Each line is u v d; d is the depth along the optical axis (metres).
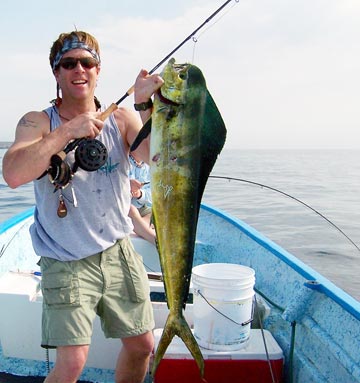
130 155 2.88
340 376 2.64
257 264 4.32
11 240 4.53
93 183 2.62
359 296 7.29
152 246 5.06
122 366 2.88
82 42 2.60
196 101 2.16
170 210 2.20
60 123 2.65
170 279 2.24
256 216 14.87
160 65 2.48
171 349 3.02
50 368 3.45
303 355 3.09
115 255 2.70
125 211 2.77
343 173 37.69
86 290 2.58
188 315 3.53
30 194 17.70
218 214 5.63
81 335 2.50
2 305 3.42
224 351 3.01
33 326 3.42
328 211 16.16
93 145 2.45
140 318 2.75
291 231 12.48
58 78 2.68
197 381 3.00
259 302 3.54
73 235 2.58
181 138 2.17
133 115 2.82
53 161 2.38
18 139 2.49
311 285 3.05
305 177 31.59
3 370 3.44
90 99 2.71
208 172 2.20
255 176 31.30
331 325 2.84
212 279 3.00
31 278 3.68
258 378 3.01
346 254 9.98
